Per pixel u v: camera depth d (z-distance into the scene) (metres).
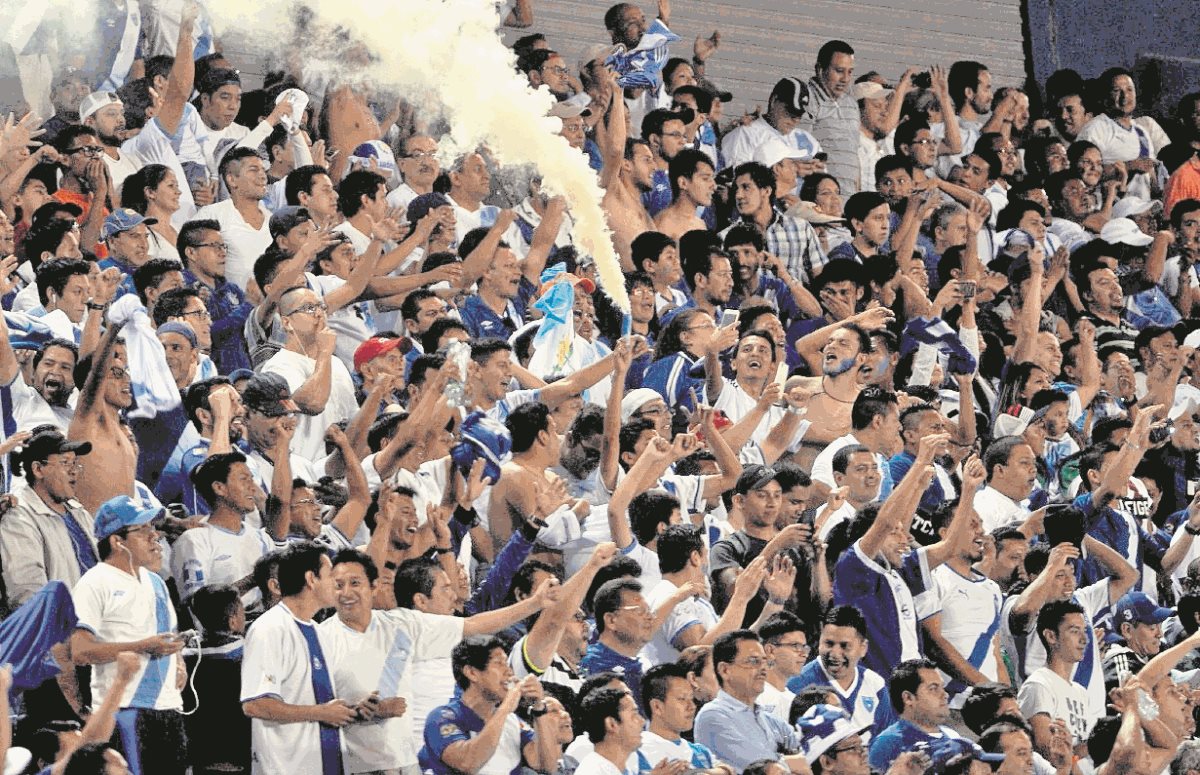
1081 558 38.97
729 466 34.59
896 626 33.22
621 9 46.72
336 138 41.72
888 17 59.59
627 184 43.94
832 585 33.97
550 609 28.50
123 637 26.31
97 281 31.02
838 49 50.53
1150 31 62.94
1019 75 61.53
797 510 33.75
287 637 26.64
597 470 33.62
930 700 31.00
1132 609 37.78
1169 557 40.97
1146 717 34.06
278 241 35.97
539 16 53.41
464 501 31.59
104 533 26.69
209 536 28.59
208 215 37.28
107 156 38.34
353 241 38.53
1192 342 48.41
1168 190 55.06
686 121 46.66
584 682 27.78
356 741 26.89
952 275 47.00
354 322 36.34
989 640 34.97
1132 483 41.44
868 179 51.34
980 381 43.75
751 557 33.38
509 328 38.66
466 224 40.78
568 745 28.08
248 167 37.28
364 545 29.64
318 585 26.89
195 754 26.75
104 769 23.88
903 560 34.47
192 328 32.44
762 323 39.12
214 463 28.67
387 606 29.34
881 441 37.22
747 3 57.38
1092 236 52.66
